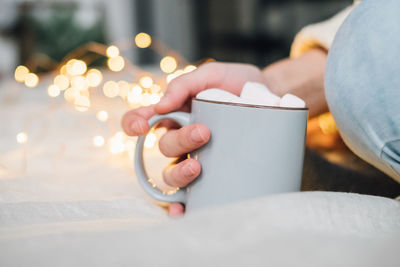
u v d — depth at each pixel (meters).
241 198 0.44
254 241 0.34
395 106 0.41
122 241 0.34
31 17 3.81
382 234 0.37
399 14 0.41
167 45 4.09
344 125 0.44
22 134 0.70
